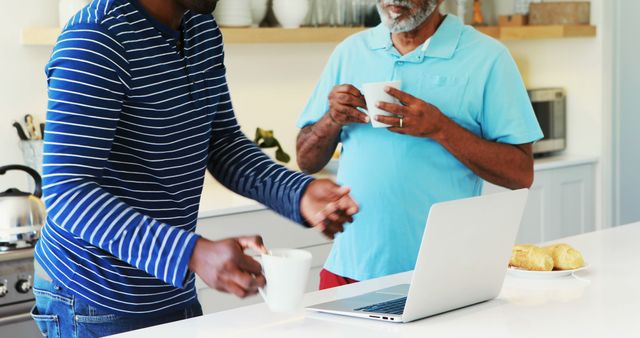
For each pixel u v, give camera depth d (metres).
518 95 2.46
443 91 2.45
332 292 1.92
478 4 4.54
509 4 4.74
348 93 2.39
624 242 2.38
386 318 1.68
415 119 2.31
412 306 1.66
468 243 1.70
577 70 4.55
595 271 2.07
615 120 4.51
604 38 4.45
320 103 2.62
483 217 1.72
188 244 1.53
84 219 1.55
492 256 1.78
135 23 1.69
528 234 4.25
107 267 1.75
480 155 2.38
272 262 1.51
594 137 4.52
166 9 1.73
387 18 2.41
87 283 1.75
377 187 2.44
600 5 4.43
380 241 2.44
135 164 1.75
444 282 1.69
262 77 4.06
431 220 1.61
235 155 1.96
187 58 1.80
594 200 4.54
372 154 2.46
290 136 4.18
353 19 4.02
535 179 4.24
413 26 2.40
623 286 1.93
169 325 1.67
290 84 4.16
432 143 2.42
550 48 4.65
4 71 3.37
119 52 1.64
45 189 1.58
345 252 2.50
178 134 1.78
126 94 1.68
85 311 1.76
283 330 1.63
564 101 4.58
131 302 1.77
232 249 1.51
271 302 1.54
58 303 1.79
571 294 1.88
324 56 4.28
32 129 3.39
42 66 3.46
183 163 1.81
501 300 1.84
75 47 1.60
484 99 2.46
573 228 4.45
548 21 4.50
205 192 3.64
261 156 1.96
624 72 4.48
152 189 1.77
